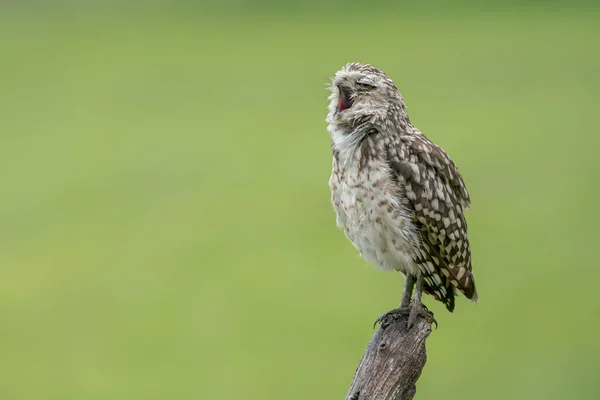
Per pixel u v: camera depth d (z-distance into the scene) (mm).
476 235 20812
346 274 18828
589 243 19953
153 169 29281
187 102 39312
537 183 24859
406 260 6660
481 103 35219
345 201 6730
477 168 26688
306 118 35312
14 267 21000
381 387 5406
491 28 49219
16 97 40750
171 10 58625
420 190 6523
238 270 19672
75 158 31234
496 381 14352
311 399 14258
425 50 45250
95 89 42156
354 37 49062
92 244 22406
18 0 59188
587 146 28641
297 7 57844
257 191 26125
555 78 38594
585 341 15516
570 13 51625
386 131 6602
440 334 15945
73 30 54156
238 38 50812
